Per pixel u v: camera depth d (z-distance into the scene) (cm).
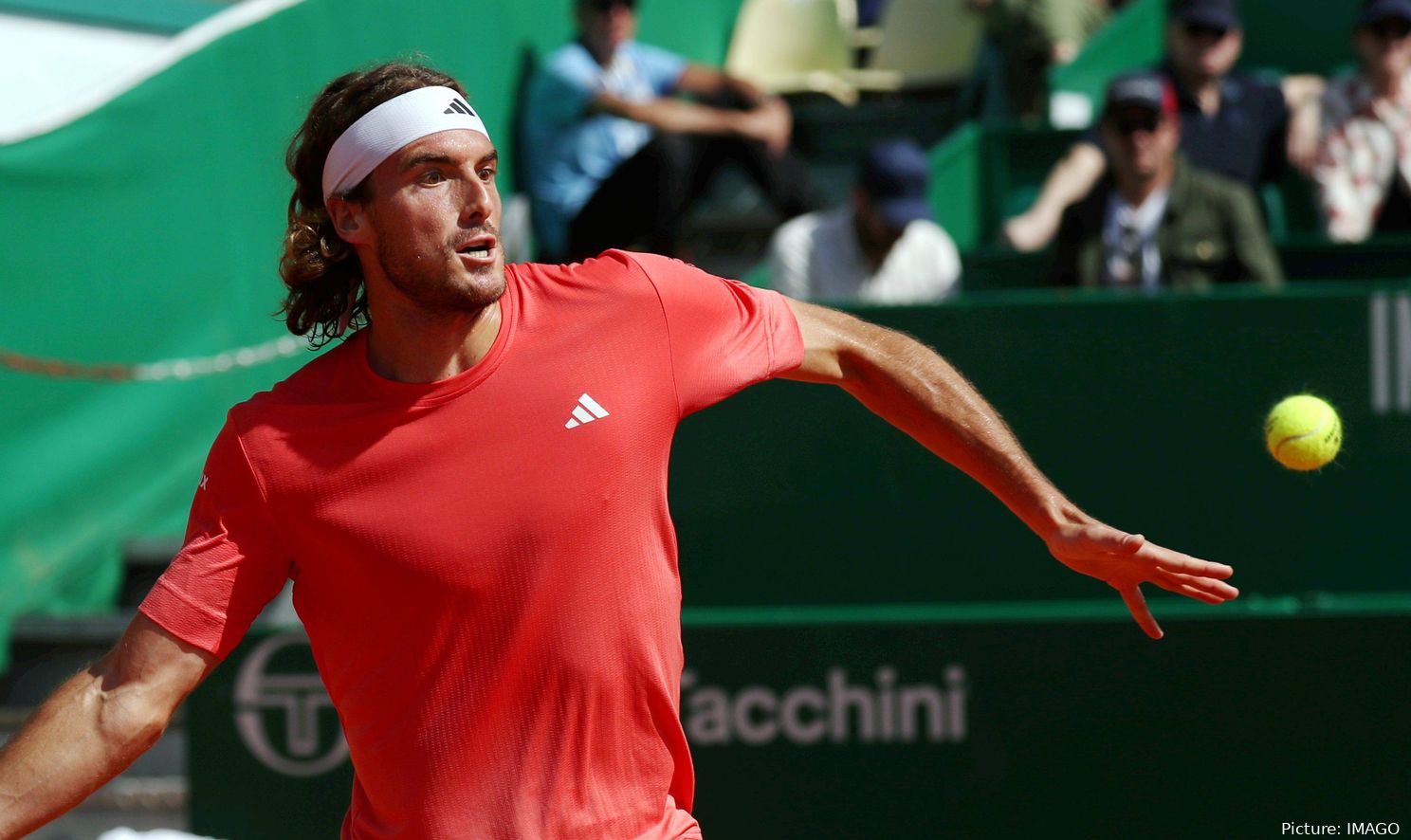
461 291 837
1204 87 2627
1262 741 1497
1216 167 2609
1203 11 2575
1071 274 2216
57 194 2022
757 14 3844
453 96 855
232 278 2273
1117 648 1518
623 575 872
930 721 1535
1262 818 1495
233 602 864
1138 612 945
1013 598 1967
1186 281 2158
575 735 870
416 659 861
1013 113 3319
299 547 864
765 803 1544
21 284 1986
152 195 2148
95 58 2492
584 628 861
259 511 858
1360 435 1922
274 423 860
